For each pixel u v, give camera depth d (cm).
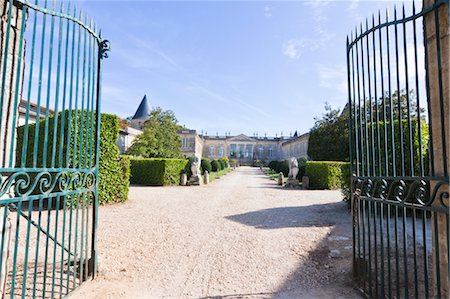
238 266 390
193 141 5431
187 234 548
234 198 1075
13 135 247
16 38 265
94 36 325
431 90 238
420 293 291
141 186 1534
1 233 242
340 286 325
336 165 1448
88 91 314
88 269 340
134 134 3506
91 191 336
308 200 1019
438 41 217
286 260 412
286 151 5800
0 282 257
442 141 214
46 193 254
